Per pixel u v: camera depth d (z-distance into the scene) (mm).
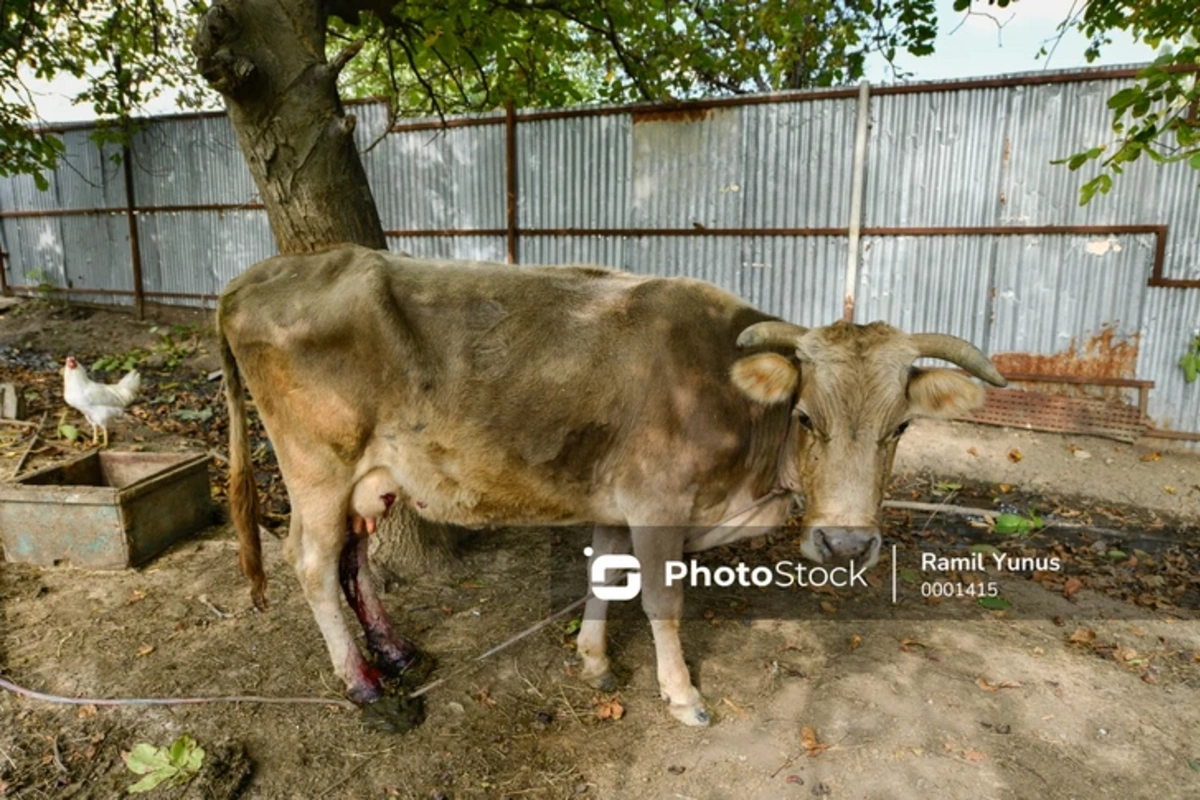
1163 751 3137
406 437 3141
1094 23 5184
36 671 3334
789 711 3342
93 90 9031
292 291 3152
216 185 10969
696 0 8352
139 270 11617
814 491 2986
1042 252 7484
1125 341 7367
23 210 12234
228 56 3734
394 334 3027
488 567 4602
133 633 3654
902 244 7926
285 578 4234
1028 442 7406
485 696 3391
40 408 7039
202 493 4820
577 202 9141
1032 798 2873
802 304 8406
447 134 9586
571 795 2869
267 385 3168
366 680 3271
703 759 3051
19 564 4273
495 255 9711
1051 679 3619
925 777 2953
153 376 8867
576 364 3090
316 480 3209
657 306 3205
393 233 10125
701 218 8656
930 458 7184
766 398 2988
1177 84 3738
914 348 2930
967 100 7492
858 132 7816
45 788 2725
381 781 2879
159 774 2762
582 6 7398
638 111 8641
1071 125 7223
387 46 6371
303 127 4020
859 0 8203
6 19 6340
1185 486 6668
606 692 3469
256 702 3230
